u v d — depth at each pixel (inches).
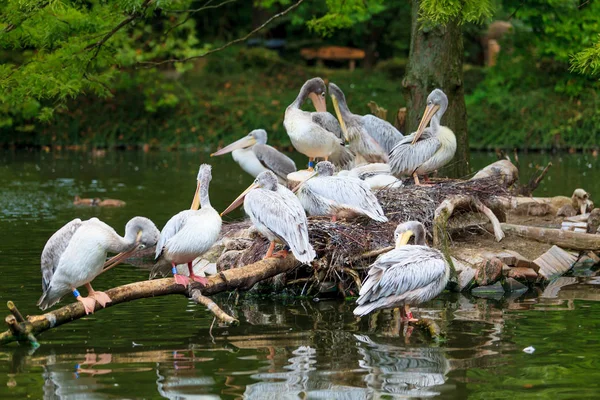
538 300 496.7
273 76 1771.7
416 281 427.8
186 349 392.5
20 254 609.0
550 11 1181.7
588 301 492.1
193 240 424.5
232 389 337.7
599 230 620.7
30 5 574.6
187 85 1712.6
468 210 596.7
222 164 1316.4
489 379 348.5
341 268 503.8
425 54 746.2
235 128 1583.4
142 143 1581.0
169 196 948.6
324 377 352.2
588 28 1238.9
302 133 641.0
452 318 453.1
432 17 513.7
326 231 509.0
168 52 1587.1
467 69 1697.8
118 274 565.3
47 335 416.2
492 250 560.7
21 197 935.0
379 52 1900.8
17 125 1581.0
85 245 398.9
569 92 1504.7
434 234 527.5
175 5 799.1
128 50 1525.6
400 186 584.1
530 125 1485.0
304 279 512.1
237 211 850.1
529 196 758.5
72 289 406.6
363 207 513.3
